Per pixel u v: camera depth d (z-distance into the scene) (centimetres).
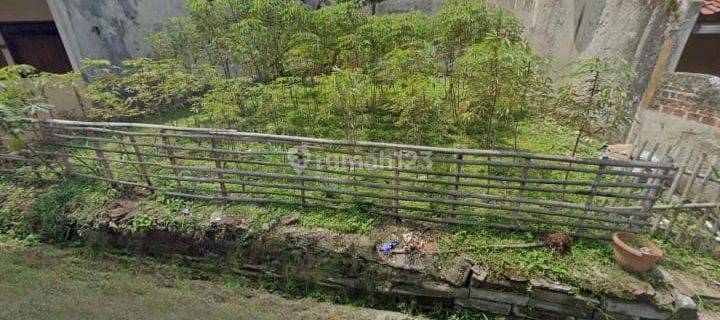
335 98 468
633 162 294
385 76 538
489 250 317
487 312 313
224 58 699
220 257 373
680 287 291
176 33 718
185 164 468
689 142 405
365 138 502
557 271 293
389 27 577
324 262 340
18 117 409
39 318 301
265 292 355
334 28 620
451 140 520
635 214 312
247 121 591
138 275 370
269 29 635
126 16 713
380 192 387
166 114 711
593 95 416
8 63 830
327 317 317
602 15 546
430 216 359
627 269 292
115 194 418
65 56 850
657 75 456
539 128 569
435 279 313
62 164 444
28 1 773
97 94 569
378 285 330
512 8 910
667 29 436
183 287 356
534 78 478
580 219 330
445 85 571
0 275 351
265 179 418
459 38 550
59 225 399
